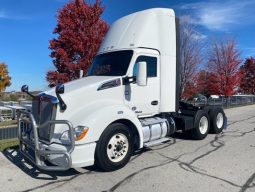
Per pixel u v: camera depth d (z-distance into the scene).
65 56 12.73
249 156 7.52
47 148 5.97
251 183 5.63
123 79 7.20
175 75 8.52
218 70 27.97
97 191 5.34
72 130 5.64
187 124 9.16
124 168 6.58
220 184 5.59
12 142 9.19
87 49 12.95
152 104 7.91
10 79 40.38
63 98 6.23
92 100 6.65
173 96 8.48
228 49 28.08
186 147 8.53
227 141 9.39
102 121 6.18
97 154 6.14
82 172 6.36
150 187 5.48
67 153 5.58
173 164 6.84
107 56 7.99
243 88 41.78
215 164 6.82
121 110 6.63
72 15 13.04
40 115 6.36
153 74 7.92
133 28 7.93
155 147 8.52
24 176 6.14
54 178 6.02
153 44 7.96
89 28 13.12
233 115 18.25
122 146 6.57
